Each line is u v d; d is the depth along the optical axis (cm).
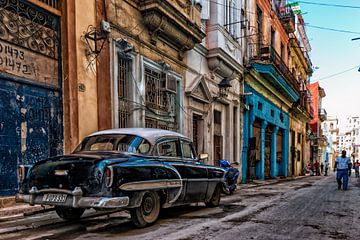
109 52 967
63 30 869
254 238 521
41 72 810
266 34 2414
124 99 1044
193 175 718
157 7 1086
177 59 1334
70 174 528
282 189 1480
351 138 9656
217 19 1578
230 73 1770
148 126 1153
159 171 608
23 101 761
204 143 1533
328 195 1190
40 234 531
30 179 559
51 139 827
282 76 2364
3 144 708
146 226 593
